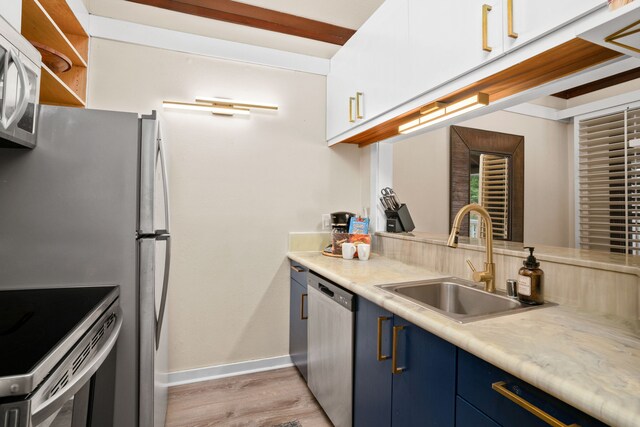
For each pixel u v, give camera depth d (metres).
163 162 1.52
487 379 0.84
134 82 2.14
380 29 1.86
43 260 1.22
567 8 0.90
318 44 2.58
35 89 1.19
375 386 1.37
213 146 2.33
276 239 2.49
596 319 1.04
